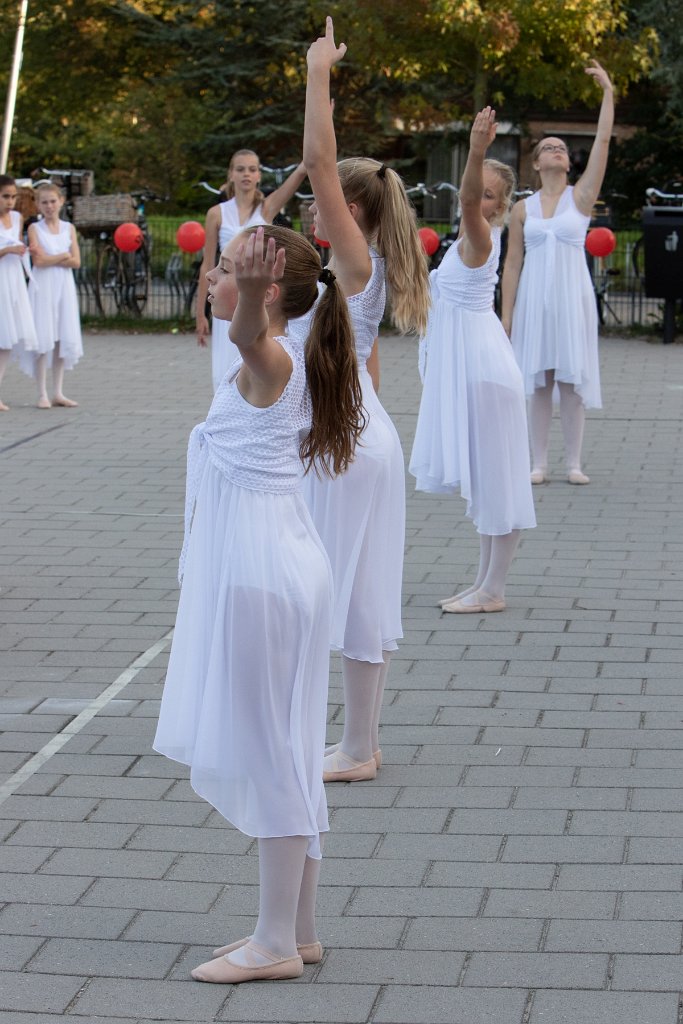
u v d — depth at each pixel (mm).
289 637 3969
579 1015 3850
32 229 14289
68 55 35750
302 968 4125
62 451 12281
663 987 3982
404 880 4691
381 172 5270
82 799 5387
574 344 10523
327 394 4039
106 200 21922
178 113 36656
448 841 4973
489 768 5605
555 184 10547
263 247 3660
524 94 25531
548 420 10930
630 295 21281
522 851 4879
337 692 6566
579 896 4547
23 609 7828
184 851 4957
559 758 5691
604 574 8414
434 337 7398
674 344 19500
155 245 24688
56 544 9234
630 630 7332
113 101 37906
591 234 18281
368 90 32750
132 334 21047
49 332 14320
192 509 4141
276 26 31469
